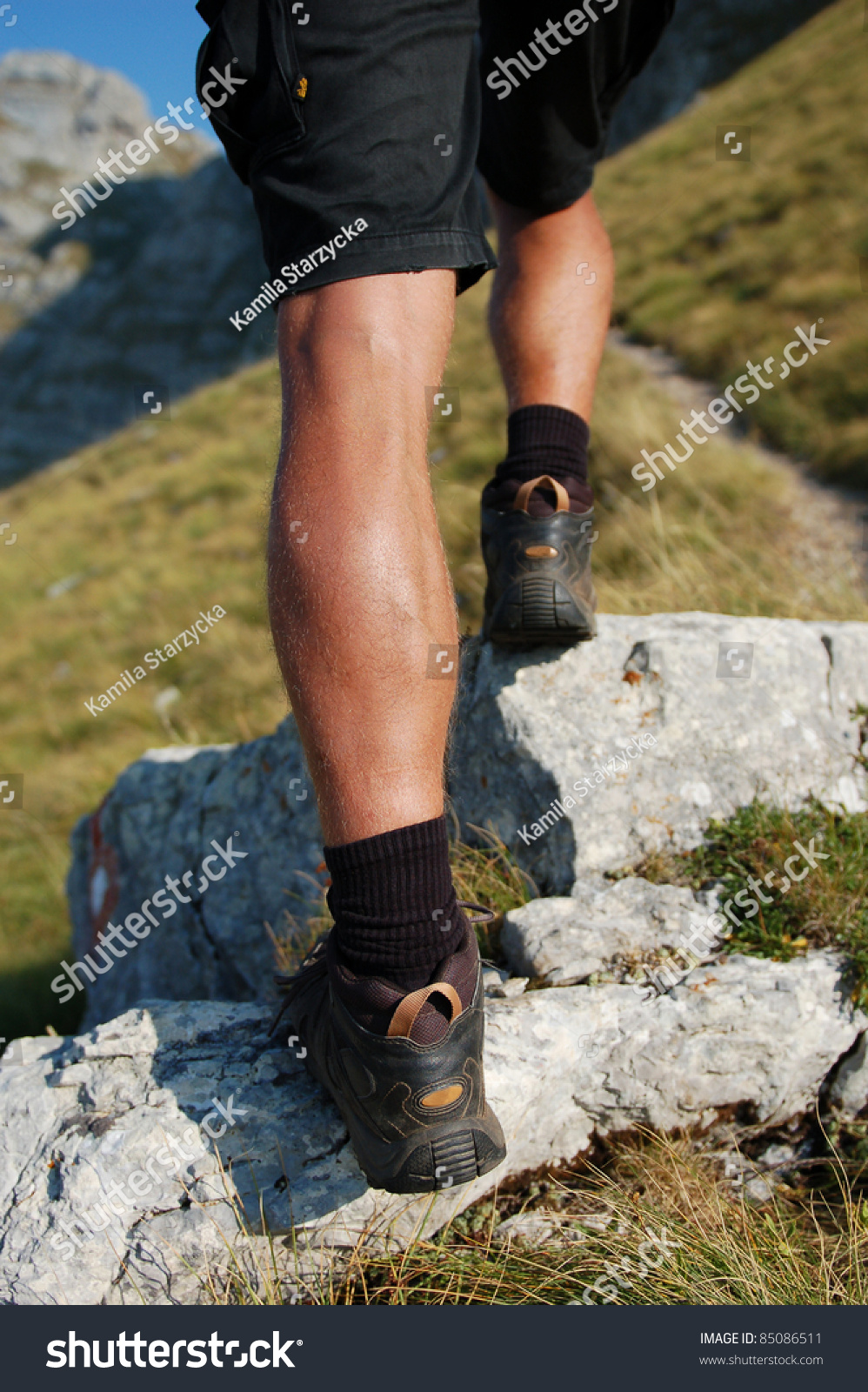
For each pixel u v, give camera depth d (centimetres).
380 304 88
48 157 5653
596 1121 140
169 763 291
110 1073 132
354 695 86
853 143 1448
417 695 88
